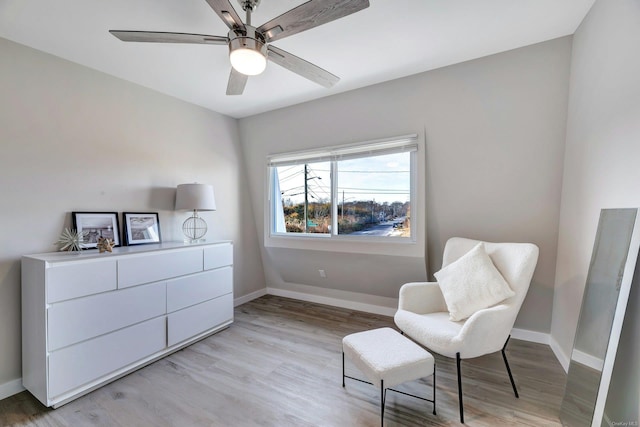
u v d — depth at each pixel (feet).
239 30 4.72
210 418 5.41
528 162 7.38
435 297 7.37
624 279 4.31
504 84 7.23
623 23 4.60
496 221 8.05
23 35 6.20
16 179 6.40
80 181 7.44
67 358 5.84
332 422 5.27
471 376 6.66
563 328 7.00
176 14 5.60
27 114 6.57
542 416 5.35
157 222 9.14
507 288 6.08
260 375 6.82
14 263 6.33
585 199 5.90
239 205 12.03
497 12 5.68
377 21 5.87
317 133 10.18
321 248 10.48
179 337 8.04
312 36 6.36
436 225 8.93
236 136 11.99
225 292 9.57
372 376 4.99
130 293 6.91
